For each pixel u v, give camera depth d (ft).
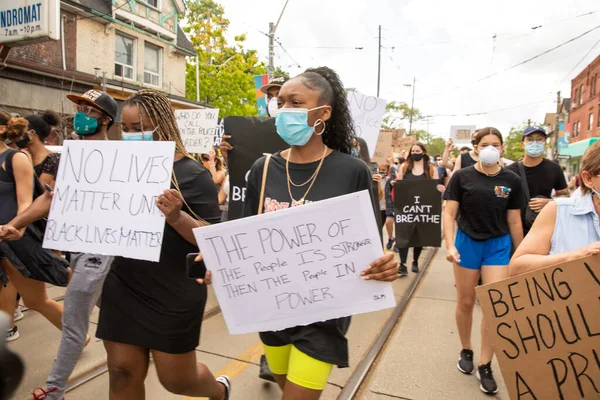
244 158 11.75
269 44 50.88
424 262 22.89
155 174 6.37
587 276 5.25
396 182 19.57
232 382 10.07
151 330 6.44
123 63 52.95
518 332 5.57
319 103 6.31
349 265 5.80
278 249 5.89
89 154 6.77
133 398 6.75
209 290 17.30
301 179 6.35
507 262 10.17
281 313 5.97
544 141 11.92
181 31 66.64
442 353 11.84
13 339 12.01
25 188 9.70
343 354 6.12
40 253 9.62
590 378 5.25
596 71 104.88
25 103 38.58
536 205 11.33
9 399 3.44
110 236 6.40
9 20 21.07
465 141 34.04
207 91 73.10
